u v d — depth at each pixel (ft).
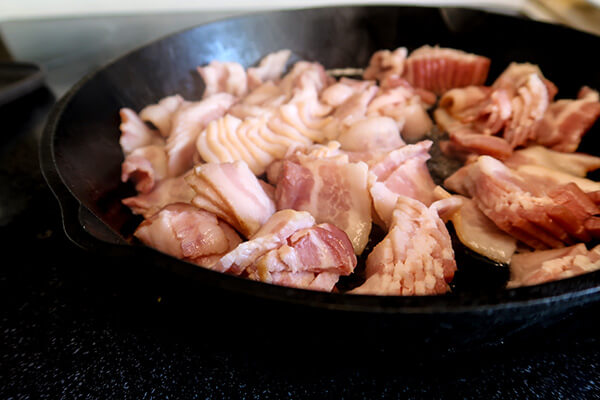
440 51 1.14
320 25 1.18
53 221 0.97
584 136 1.03
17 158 1.11
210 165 0.87
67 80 1.32
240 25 1.14
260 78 1.16
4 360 0.81
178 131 1.02
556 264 0.82
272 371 0.79
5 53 1.40
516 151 1.01
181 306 0.76
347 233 0.89
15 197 1.02
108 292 0.87
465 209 0.91
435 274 0.81
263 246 0.80
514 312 0.66
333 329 0.69
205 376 0.79
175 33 1.08
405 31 1.18
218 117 1.06
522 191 0.88
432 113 1.13
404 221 0.84
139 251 0.70
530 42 1.09
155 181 0.99
